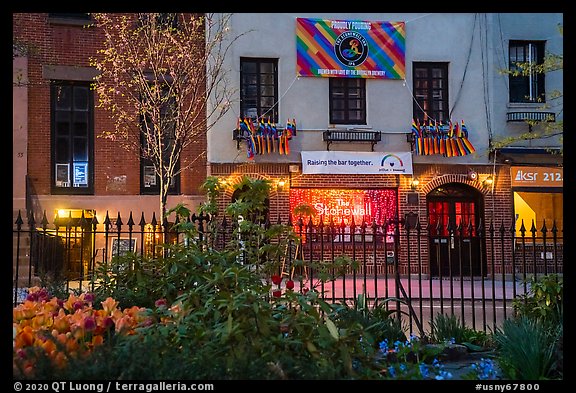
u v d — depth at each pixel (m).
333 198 20.36
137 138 18.55
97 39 19.02
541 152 21.12
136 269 7.25
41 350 4.01
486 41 21.36
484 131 21.12
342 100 20.72
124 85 17.44
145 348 4.12
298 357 4.59
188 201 19.11
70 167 18.94
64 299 7.48
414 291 15.59
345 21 20.58
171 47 17.38
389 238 19.97
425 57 21.09
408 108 20.89
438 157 20.88
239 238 7.58
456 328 7.65
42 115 18.70
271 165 19.91
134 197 18.94
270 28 20.14
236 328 4.48
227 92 19.25
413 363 5.91
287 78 20.22
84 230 9.54
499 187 21.02
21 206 18.05
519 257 20.48
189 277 6.72
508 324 6.62
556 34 21.69
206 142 19.58
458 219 21.16
